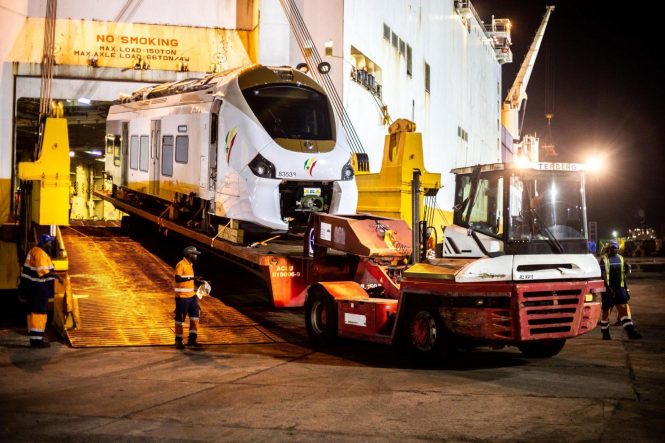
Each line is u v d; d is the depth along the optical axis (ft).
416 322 29.96
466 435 19.06
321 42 65.16
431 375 27.09
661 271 94.07
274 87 42.83
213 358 30.25
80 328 34.35
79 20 65.16
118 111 59.52
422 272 29.32
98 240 55.31
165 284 42.86
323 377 26.63
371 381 25.91
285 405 22.26
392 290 33.32
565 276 28.50
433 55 100.07
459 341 29.40
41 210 36.19
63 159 36.68
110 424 20.04
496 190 28.55
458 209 30.07
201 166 44.93
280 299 37.37
